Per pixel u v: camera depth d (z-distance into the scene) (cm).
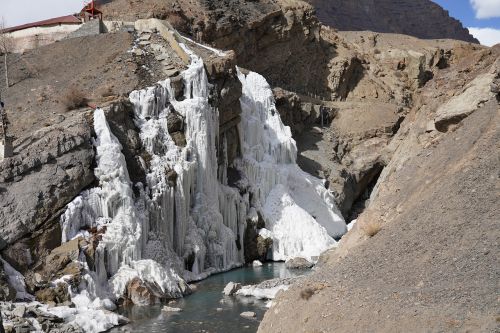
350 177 6762
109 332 2939
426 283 1997
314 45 8381
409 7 18312
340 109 7781
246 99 5962
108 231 3650
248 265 4847
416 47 9562
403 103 8462
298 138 7131
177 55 5219
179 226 4331
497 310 1708
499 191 2181
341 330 2022
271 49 7981
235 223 4966
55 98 4503
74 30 5912
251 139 5706
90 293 3338
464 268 1961
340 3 15650
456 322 1738
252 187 5322
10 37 6106
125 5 6769
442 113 3366
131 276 3547
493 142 2475
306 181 5938
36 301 3155
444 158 2817
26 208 3441
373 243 2486
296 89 8012
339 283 2294
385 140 7294
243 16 7631
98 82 4709
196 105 4716
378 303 2017
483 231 2059
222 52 5616
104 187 3762
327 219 5847
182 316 3212
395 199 2923
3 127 3662
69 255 3397
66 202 3594
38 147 3716
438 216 2294
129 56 5053
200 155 4694
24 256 3319
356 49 9206
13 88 4794
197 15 7019
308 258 4884
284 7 8288
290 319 2291
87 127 3944
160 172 4253
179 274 4106
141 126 4434
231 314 3238
